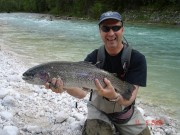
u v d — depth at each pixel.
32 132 1.61
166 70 3.45
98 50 1.38
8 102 1.93
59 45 5.38
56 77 1.19
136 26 9.07
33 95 2.28
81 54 4.42
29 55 4.30
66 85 1.21
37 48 5.02
